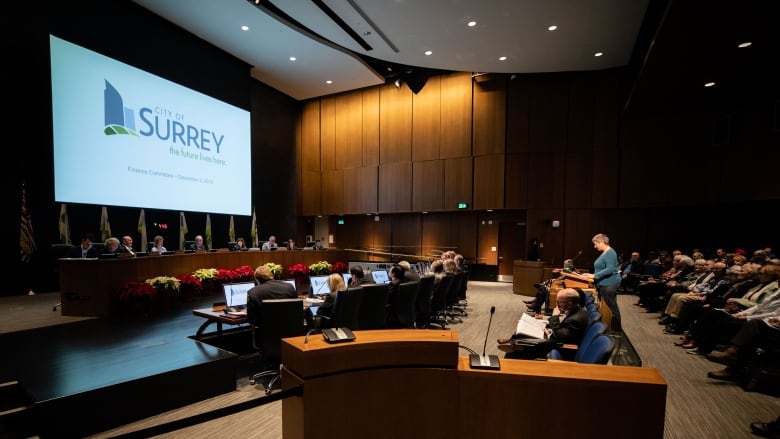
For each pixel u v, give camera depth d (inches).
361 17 265.7
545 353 102.7
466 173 412.5
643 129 350.9
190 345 136.3
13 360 118.8
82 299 174.7
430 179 430.9
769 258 224.8
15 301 212.1
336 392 66.8
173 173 295.7
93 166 241.9
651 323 230.5
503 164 396.5
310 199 508.4
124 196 259.8
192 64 317.4
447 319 236.4
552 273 302.4
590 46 305.0
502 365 70.5
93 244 227.8
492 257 427.2
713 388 132.4
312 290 186.2
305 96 481.4
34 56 223.1
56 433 92.2
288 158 474.9
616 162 359.6
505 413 67.1
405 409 69.7
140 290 175.8
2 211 219.0
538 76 387.2
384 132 458.6
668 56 215.6
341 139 486.9
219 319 136.9
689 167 332.2
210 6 276.1
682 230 346.6
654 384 61.2
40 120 227.1
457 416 69.2
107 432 99.2
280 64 378.0
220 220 366.6
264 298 132.3
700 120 329.1
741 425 107.2
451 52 318.0
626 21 264.5
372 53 323.3
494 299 309.4
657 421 61.3
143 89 274.4
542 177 384.5
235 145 358.6
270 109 445.7
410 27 278.2
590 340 92.4
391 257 476.7
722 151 314.2
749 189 291.4
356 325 146.9
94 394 98.3
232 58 358.9
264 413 113.1
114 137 254.1
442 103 426.3
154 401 109.3
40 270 233.1
